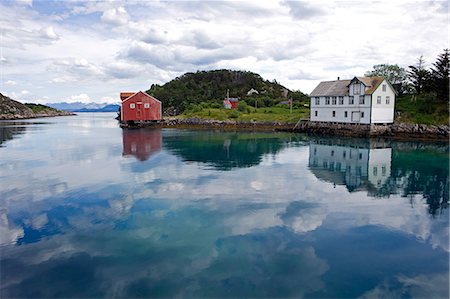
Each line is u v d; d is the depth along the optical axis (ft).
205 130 209.56
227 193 64.54
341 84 185.16
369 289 33.30
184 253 40.34
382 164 94.99
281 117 228.43
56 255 39.73
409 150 122.01
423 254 40.45
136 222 49.78
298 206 57.26
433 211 55.36
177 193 64.44
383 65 249.75
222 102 327.47
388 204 58.85
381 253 40.57
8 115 447.42
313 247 42.04
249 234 45.75
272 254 40.19
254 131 202.28
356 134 166.71
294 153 114.32
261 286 33.65
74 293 32.42
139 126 242.37
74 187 68.59
